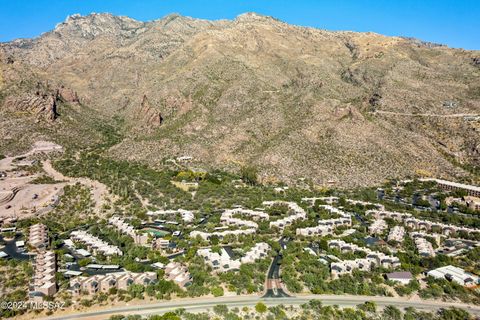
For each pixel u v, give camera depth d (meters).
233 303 162.12
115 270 186.62
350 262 193.25
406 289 174.75
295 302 164.38
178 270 180.75
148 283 172.62
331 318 154.25
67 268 188.75
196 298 165.00
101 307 157.50
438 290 174.75
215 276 183.62
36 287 163.75
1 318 149.25
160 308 157.38
